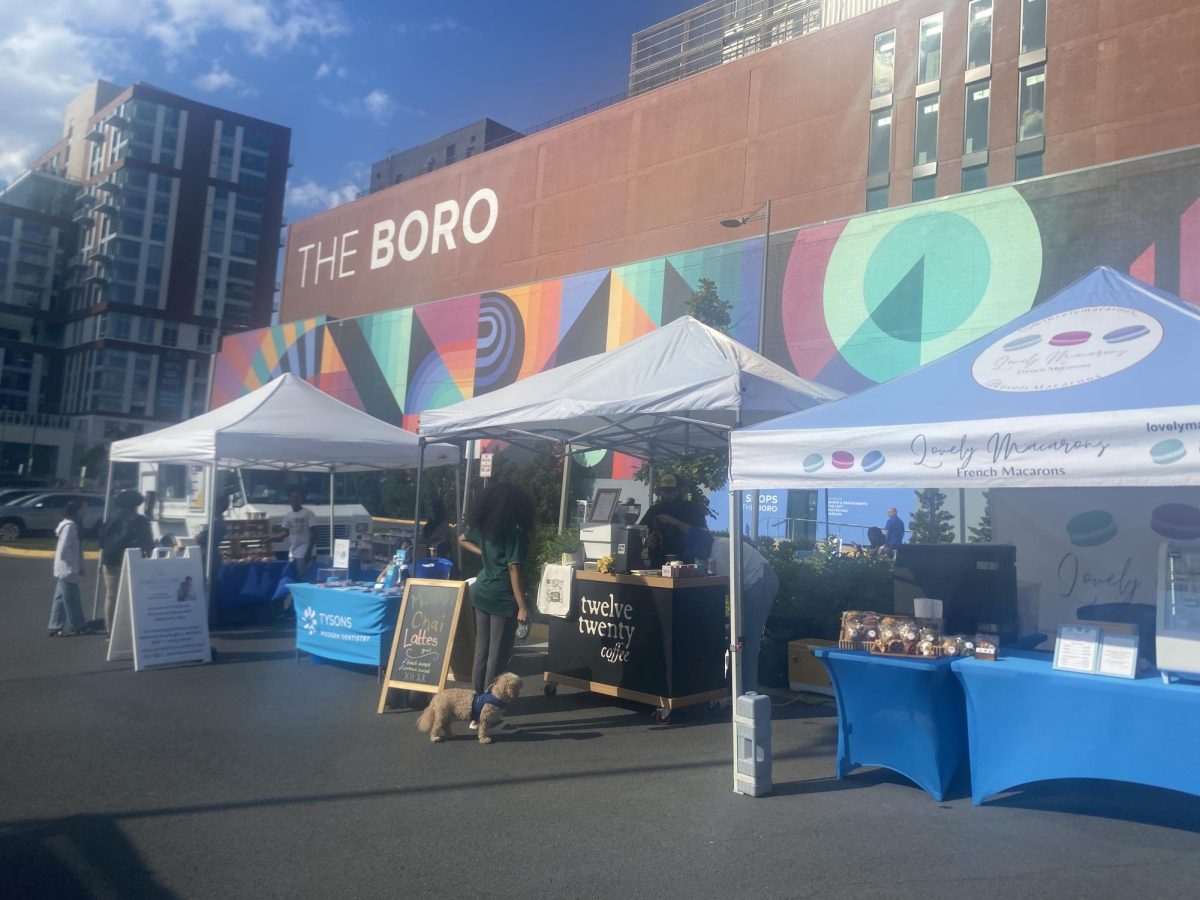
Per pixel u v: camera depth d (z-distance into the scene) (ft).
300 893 12.86
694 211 122.52
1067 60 93.91
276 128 285.64
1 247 272.10
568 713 24.38
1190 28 87.51
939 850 14.83
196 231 270.87
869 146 106.83
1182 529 20.67
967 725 17.70
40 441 255.50
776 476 17.49
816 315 82.33
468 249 151.23
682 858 14.37
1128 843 15.23
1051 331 17.92
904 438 15.96
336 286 174.60
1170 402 13.74
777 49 116.88
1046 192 70.38
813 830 15.69
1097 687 15.61
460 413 27.02
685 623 23.50
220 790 17.25
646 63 174.09
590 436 29.63
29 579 57.21
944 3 102.78
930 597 19.20
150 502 49.80
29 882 12.97
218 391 163.53
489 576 21.83
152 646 28.94
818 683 27.27
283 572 39.47
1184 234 64.03
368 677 28.17
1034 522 22.62
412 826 15.61
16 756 19.11
